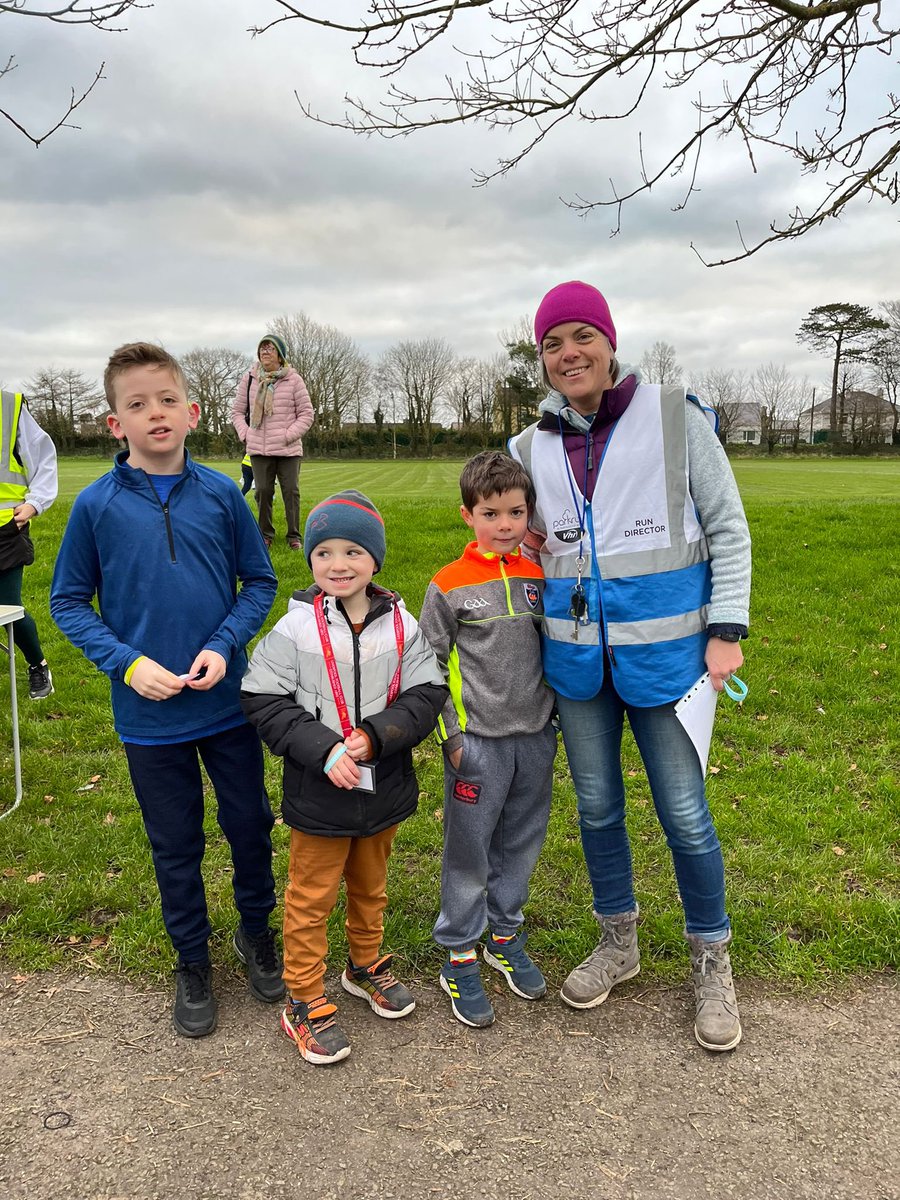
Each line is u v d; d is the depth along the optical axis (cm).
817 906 292
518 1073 223
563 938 282
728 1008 235
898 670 537
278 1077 221
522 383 6103
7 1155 195
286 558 797
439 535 945
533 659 245
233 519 249
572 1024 243
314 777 218
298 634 226
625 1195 185
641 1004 252
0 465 449
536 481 243
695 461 227
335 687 223
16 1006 250
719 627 222
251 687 221
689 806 235
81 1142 199
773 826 353
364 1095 215
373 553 224
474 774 239
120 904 299
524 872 256
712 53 468
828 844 340
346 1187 188
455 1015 246
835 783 394
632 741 447
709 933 242
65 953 275
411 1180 189
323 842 222
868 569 803
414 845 345
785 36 470
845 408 6425
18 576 471
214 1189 187
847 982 259
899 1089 216
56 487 476
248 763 248
